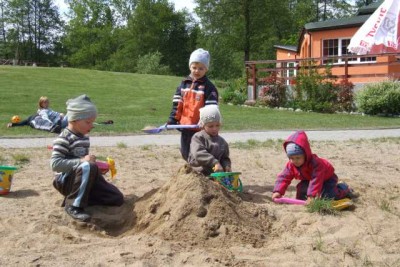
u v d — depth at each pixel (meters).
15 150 9.50
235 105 25.03
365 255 3.87
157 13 83.38
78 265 3.57
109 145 10.45
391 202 5.47
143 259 3.68
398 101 19.59
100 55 89.00
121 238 4.29
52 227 4.53
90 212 5.04
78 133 5.18
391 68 25.97
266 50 67.94
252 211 4.76
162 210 4.61
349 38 28.67
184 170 4.90
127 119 17.20
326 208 4.88
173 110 6.41
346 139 11.83
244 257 3.80
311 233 4.37
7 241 4.12
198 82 6.27
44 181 6.51
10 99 24.27
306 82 22.25
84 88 31.06
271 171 7.56
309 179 5.45
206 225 4.28
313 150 9.93
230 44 57.44
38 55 98.69
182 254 3.80
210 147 5.78
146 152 9.40
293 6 74.31
